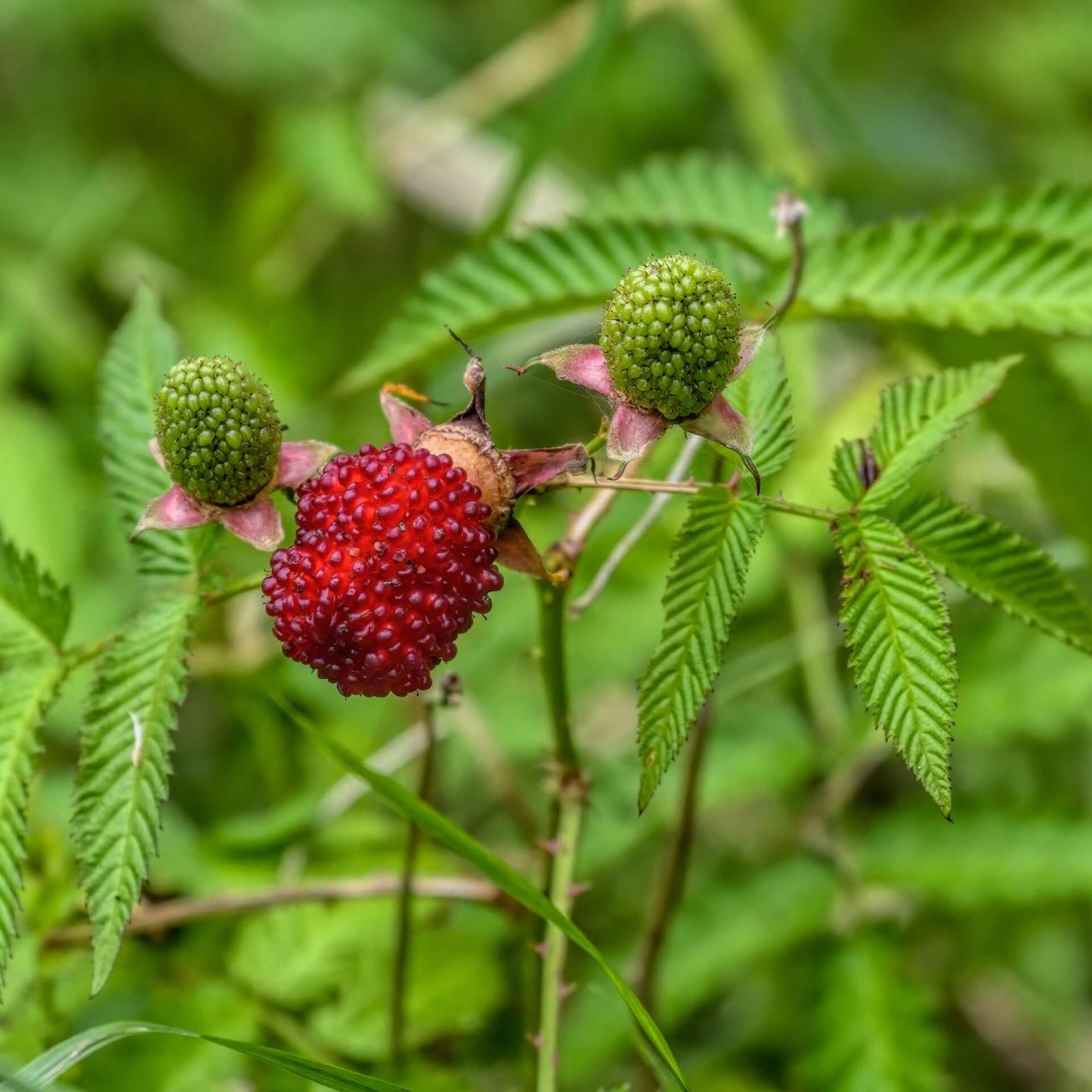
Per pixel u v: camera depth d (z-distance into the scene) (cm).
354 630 38
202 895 45
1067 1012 48
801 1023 44
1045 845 45
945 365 45
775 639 49
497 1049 45
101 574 52
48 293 60
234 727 50
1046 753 49
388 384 40
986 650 46
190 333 60
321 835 46
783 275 44
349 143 63
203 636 49
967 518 40
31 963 43
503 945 46
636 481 39
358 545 38
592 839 46
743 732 47
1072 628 39
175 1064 43
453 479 38
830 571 50
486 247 44
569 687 48
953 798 46
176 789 51
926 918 48
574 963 46
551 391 60
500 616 48
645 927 44
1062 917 48
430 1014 44
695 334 38
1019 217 44
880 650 39
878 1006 43
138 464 42
